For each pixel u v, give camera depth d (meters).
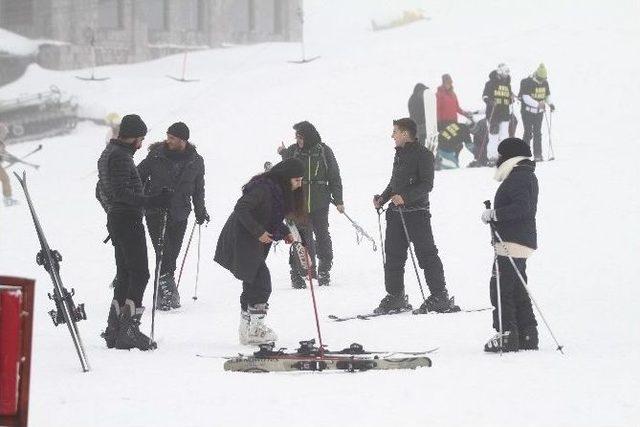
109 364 29.45
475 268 51.91
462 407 23.52
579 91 130.25
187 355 31.45
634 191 69.19
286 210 33.41
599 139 105.12
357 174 96.88
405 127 41.28
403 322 38.47
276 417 22.47
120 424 21.73
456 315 40.03
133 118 33.50
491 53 151.50
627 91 128.00
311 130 48.47
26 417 15.05
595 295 43.97
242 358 28.86
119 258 33.59
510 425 21.88
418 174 41.06
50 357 30.77
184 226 43.81
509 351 31.64
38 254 28.56
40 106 171.12
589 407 23.52
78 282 52.75
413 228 41.00
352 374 27.73
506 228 31.98
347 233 64.12
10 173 121.81
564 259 52.59
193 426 21.61
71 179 114.00
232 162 111.88
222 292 48.34
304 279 49.34
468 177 79.88
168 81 194.12
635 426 21.81
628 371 27.91
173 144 43.84
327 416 22.58
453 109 88.00
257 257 33.34
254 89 152.38
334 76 148.12
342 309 42.38
